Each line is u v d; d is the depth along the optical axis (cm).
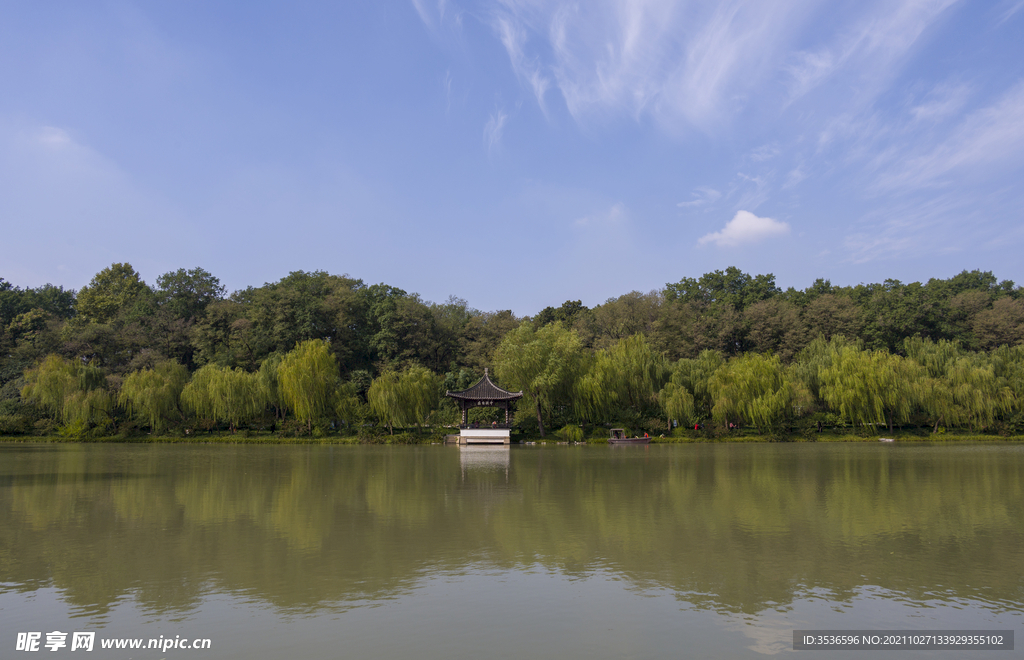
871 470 3456
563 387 6819
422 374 6750
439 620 1087
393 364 8731
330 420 6731
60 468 3528
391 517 1995
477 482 2909
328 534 1736
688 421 6650
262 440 6128
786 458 4325
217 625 1063
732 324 9669
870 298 10488
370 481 2942
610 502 2298
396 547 1589
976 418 6531
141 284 11356
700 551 1548
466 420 6272
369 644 988
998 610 1151
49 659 937
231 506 2209
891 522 1909
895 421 6981
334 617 1101
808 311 9850
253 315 8594
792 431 6738
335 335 9381
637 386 6944
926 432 6712
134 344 8456
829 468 3578
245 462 3975
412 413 6481
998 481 2936
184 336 8900
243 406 6369
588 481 2953
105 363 8381
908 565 1429
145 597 1207
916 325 9556
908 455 4550
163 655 950
